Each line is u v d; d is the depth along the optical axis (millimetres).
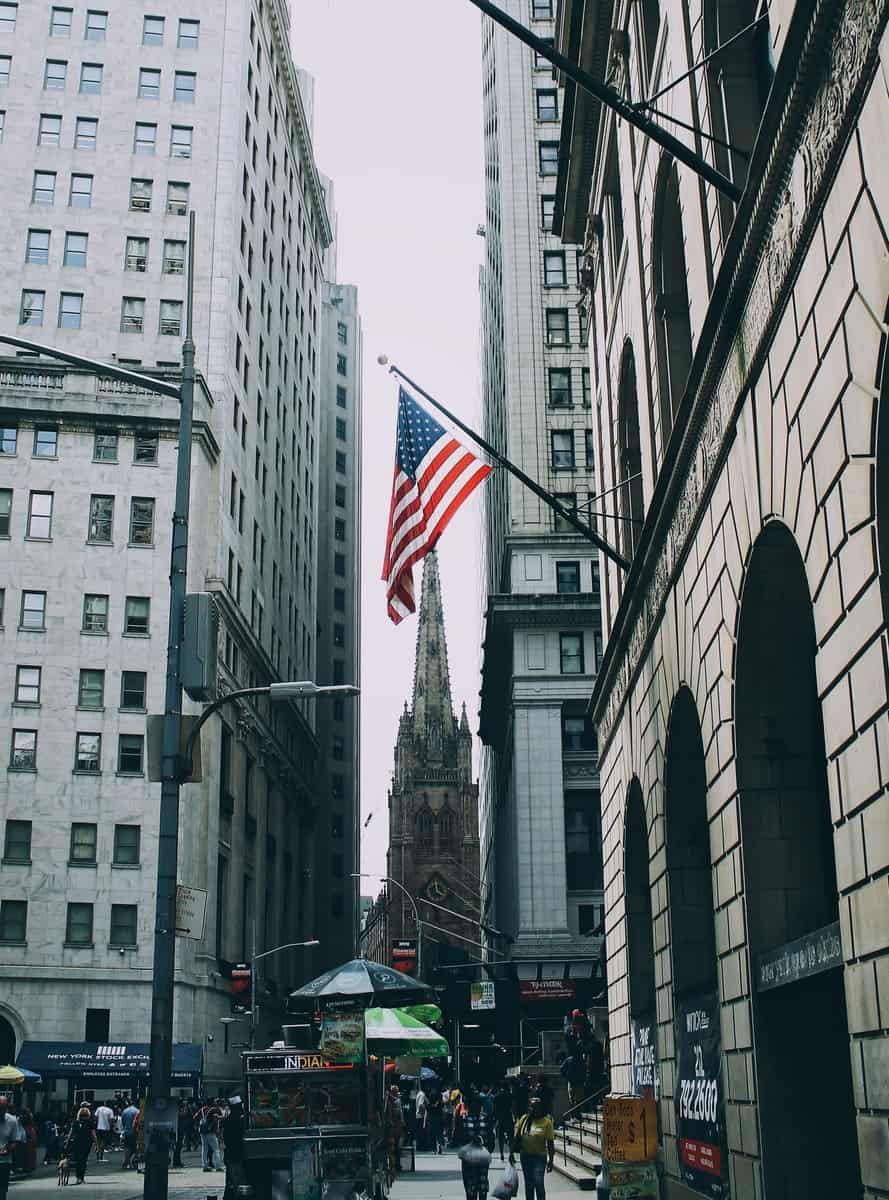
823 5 10203
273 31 85812
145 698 58844
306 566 96875
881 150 9266
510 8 74312
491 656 71375
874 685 9797
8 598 59125
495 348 81688
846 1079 14141
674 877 20234
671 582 19062
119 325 66625
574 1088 33125
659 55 20875
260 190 79500
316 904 111688
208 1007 57688
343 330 134125
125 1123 40500
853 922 10430
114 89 70938
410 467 22188
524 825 62062
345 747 120125
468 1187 19625
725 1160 16062
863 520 9922
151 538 61125
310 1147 17516
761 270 12953
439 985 77875
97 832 56688
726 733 15383
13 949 54719
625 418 28125
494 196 81438
